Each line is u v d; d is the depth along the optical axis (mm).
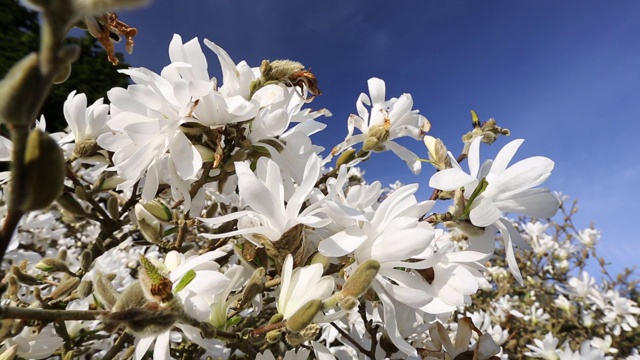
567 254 1073
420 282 233
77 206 313
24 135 96
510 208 263
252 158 291
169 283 177
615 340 866
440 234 276
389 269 233
